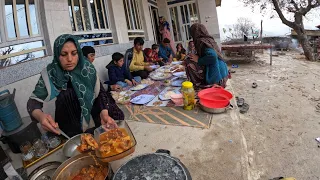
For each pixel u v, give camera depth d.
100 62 4.26
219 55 2.98
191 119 2.17
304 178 2.15
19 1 2.70
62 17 3.33
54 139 1.79
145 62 4.85
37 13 2.98
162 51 6.14
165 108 2.51
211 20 8.65
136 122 2.23
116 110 2.10
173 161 1.12
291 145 2.74
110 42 4.90
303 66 7.73
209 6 8.52
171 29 9.12
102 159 1.14
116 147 1.21
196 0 8.61
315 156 2.48
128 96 3.01
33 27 2.93
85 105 1.89
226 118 2.14
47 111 2.79
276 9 9.43
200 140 1.78
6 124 1.77
